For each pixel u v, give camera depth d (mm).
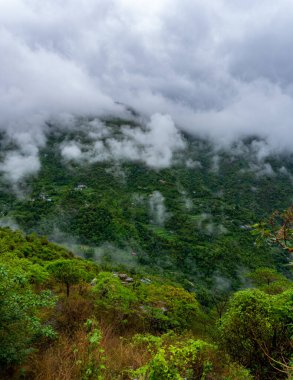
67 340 6531
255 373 6070
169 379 4074
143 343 6512
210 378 5242
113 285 12641
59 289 12078
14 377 5254
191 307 15539
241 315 6723
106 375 4973
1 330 5289
